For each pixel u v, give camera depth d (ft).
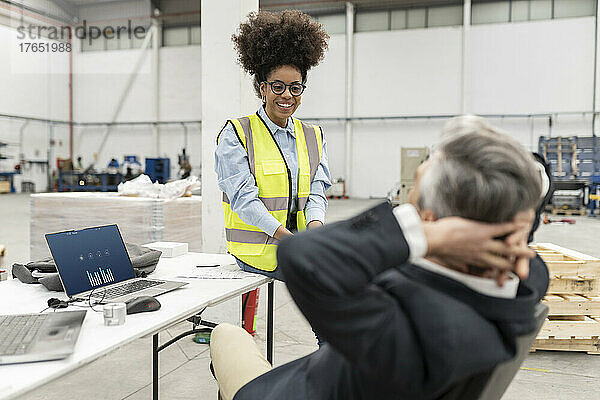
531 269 3.35
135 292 5.68
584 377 9.16
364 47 50.52
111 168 53.67
